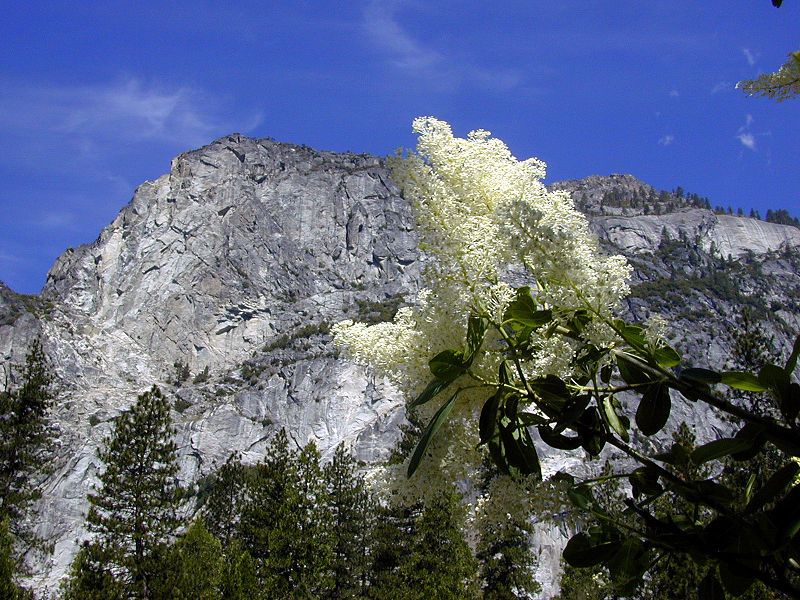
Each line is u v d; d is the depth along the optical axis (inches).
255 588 1508.4
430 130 185.2
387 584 1700.3
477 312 165.2
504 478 168.7
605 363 151.8
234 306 6407.5
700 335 4968.0
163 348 6151.6
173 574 1460.4
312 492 1722.4
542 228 152.6
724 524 132.1
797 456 137.5
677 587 748.6
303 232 7332.7
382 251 7135.8
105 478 1524.4
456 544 1520.7
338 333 189.2
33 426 1584.6
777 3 137.2
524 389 155.6
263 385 5359.3
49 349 5521.7
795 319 6471.5
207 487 4237.2
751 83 139.7
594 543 149.8
